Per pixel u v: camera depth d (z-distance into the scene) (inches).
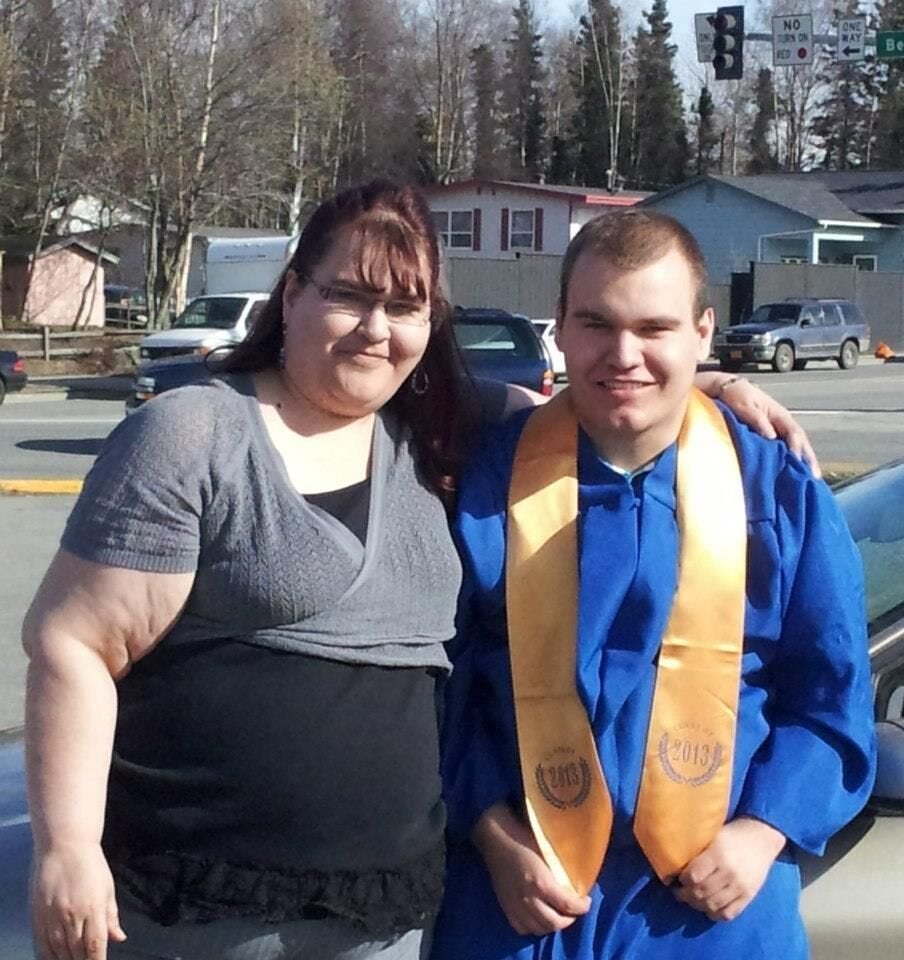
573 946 95.2
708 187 1950.1
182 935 87.0
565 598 97.5
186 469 86.0
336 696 87.9
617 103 3324.3
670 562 96.8
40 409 942.4
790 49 1029.8
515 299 1499.8
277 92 1412.4
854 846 105.0
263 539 86.7
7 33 1589.6
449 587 94.4
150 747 87.4
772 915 96.8
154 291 1481.3
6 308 1907.0
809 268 1658.5
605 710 94.8
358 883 88.1
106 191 1475.1
